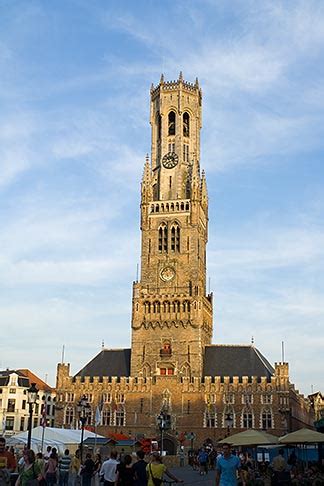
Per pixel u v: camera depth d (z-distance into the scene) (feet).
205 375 457.68
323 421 252.21
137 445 358.02
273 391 435.12
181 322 464.65
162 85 540.93
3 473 97.25
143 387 455.63
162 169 518.37
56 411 464.65
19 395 572.92
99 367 481.87
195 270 479.00
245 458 222.28
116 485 102.73
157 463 99.50
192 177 506.07
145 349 464.24
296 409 469.57
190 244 487.20
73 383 468.34
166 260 485.97
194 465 338.75
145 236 496.23
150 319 469.98
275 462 127.44
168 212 498.28
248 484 152.76
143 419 448.24
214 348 475.72
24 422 572.51
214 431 435.94
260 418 432.25
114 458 123.85
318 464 185.88
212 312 512.22
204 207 521.24
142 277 484.33
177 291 476.13
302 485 149.38
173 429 440.04
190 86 542.98
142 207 502.79
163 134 528.63
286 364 439.22
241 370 454.81
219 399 442.09
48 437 243.81
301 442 169.27
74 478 192.03
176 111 532.32
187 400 446.19
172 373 455.22
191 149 525.75
